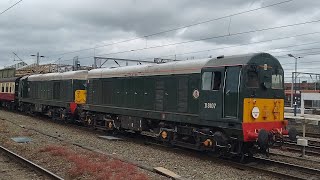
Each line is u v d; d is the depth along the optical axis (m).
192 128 13.95
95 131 20.97
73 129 21.84
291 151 15.54
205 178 10.30
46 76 28.67
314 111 35.78
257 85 12.29
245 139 11.72
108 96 19.42
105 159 11.96
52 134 18.77
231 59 12.50
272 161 12.41
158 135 15.82
